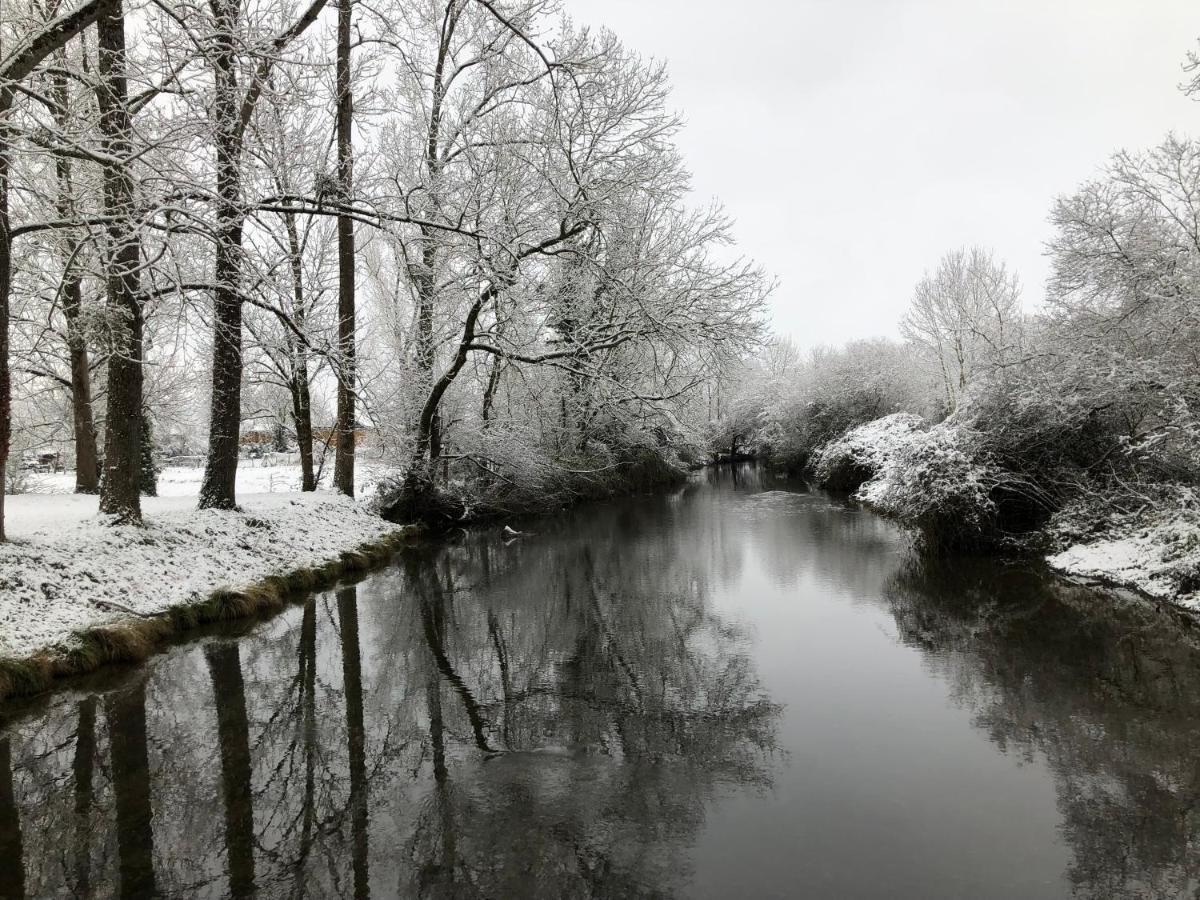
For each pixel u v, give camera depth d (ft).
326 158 41.75
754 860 13.44
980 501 42.34
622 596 35.81
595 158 49.14
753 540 51.47
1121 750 17.79
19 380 49.57
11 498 42.09
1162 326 35.53
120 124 27.99
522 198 50.85
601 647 27.55
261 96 32.68
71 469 81.87
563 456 76.48
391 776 17.19
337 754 18.45
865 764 17.44
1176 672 22.77
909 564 41.52
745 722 20.18
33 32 22.82
